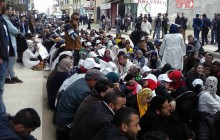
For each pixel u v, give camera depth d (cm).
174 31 1077
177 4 3525
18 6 3791
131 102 548
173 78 704
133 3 3741
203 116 543
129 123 337
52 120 674
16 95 863
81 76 657
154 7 3672
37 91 914
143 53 1193
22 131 334
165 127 475
